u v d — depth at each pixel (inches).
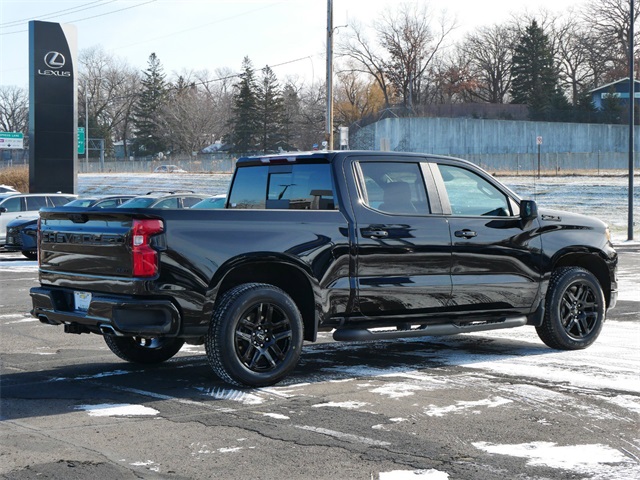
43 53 1459.2
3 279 714.8
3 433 231.3
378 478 192.2
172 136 4645.7
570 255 366.6
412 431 232.2
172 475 194.9
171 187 2596.0
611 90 3661.4
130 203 920.3
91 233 283.0
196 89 5083.7
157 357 337.7
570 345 362.6
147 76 4842.5
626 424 239.8
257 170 336.5
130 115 5285.4
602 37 4089.6
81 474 195.6
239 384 285.3
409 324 319.6
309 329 303.0
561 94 3833.7
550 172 2384.4
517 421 243.0
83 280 287.6
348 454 211.0
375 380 300.7
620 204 1708.9
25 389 288.0
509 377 304.8
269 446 218.1
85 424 240.7
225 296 283.1
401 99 4119.1
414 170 324.5
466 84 4207.7
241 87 4183.1
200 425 239.0
